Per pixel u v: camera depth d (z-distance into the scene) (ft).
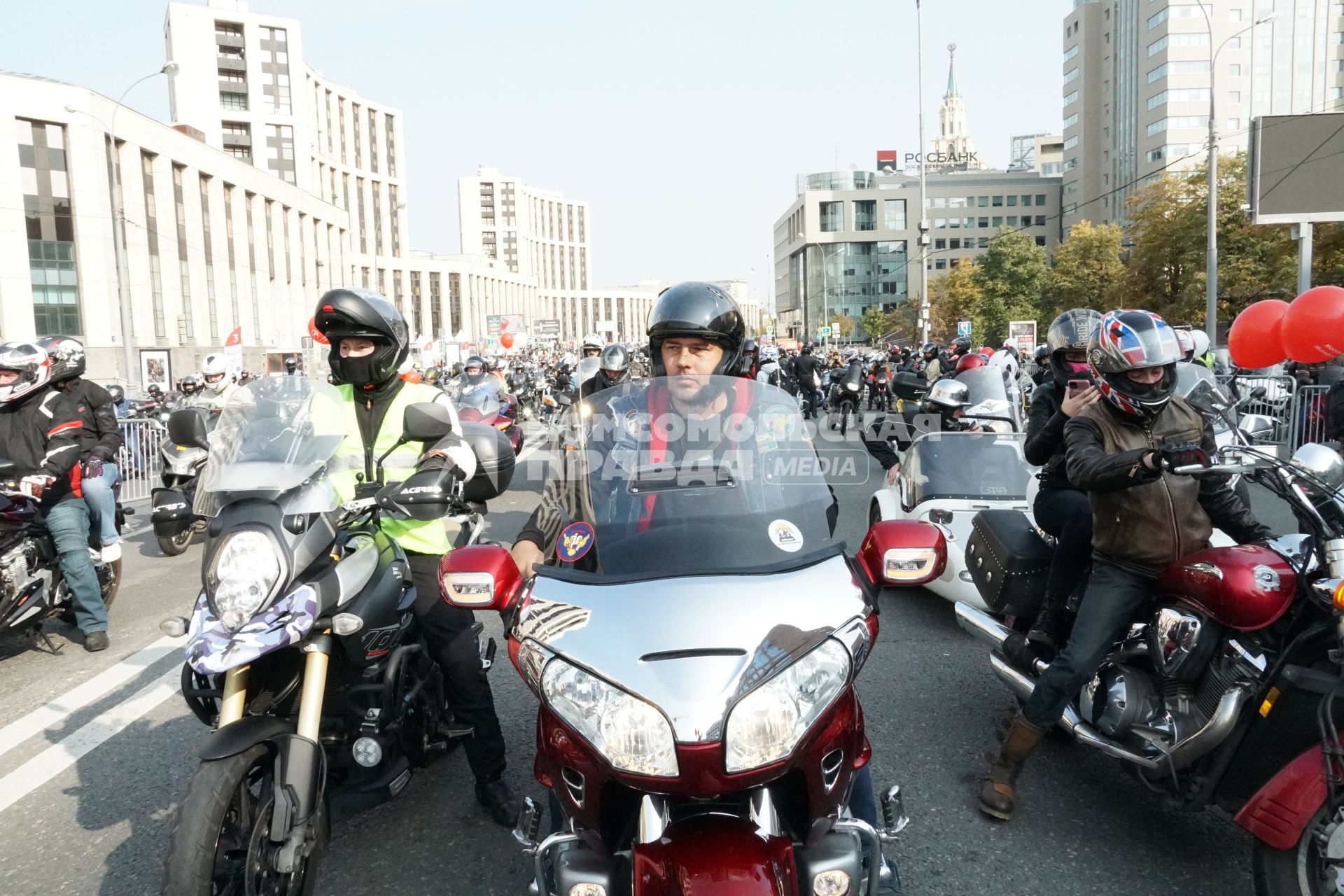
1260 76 301.02
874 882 7.75
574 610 7.48
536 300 587.68
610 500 8.57
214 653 8.39
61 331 133.08
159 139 152.97
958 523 19.57
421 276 416.87
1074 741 13.92
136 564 28.50
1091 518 12.28
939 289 296.71
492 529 30.37
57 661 18.72
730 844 6.66
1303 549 9.39
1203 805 9.96
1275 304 17.44
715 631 7.03
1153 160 312.91
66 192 132.57
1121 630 10.85
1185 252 156.97
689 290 9.85
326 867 10.73
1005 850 10.82
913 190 432.25
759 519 8.39
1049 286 226.99
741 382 9.42
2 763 13.70
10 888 10.35
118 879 10.50
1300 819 8.33
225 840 8.52
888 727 14.39
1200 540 10.63
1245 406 42.80
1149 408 10.37
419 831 11.54
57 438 17.87
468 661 11.41
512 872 10.55
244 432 9.59
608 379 29.66
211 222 175.11
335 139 313.94
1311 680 8.77
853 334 384.27
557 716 7.13
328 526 9.31
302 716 9.05
